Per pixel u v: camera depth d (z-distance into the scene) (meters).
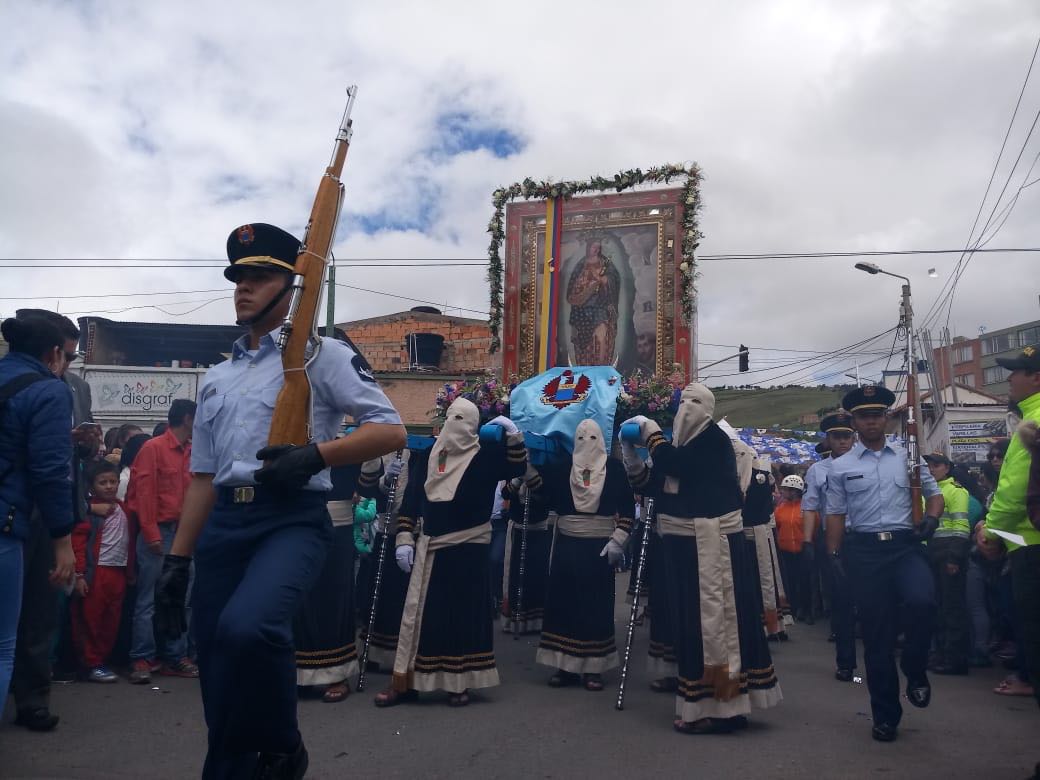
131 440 7.71
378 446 2.78
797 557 10.72
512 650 8.23
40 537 5.00
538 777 4.39
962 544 7.33
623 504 6.73
